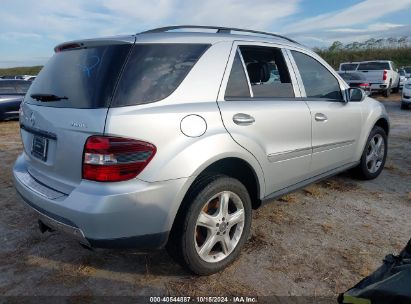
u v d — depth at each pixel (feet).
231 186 9.12
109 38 8.59
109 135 7.41
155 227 7.93
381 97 60.18
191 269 8.80
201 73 8.96
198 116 8.48
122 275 9.30
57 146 8.20
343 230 11.53
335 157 13.21
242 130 9.29
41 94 9.20
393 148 22.50
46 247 10.65
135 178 7.63
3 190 15.21
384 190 14.93
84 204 7.53
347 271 9.38
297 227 11.71
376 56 112.37
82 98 8.02
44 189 8.62
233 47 9.84
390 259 6.64
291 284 8.89
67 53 9.39
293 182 11.51
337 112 12.83
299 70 11.85
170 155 7.92
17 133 29.89
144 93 7.99
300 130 11.14
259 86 10.38
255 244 10.66
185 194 8.39
